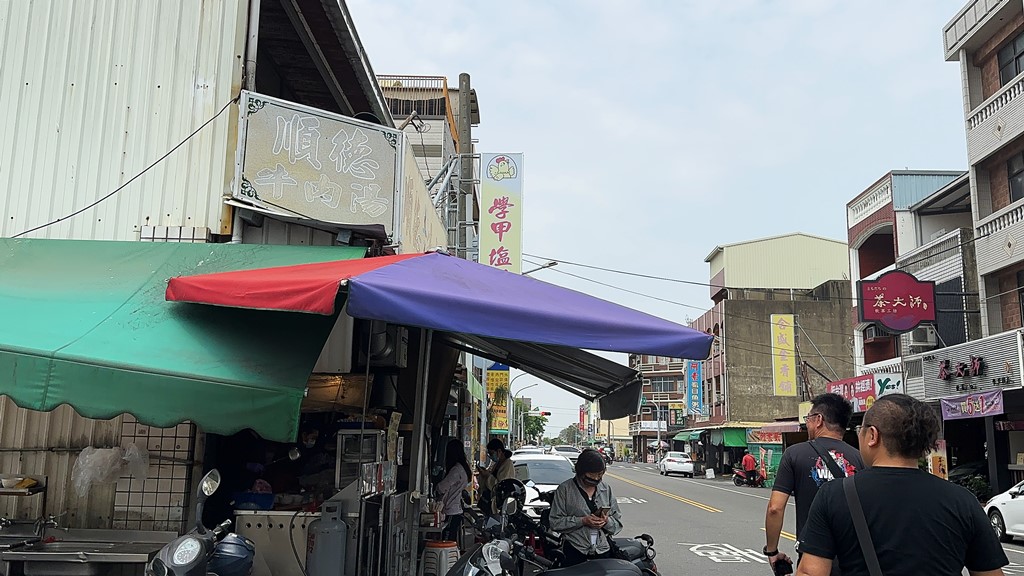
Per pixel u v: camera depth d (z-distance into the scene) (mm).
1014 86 20172
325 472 6488
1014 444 20125
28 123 6938
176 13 7109
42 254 5914
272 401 4223
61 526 5895
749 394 48031
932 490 2730
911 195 27188
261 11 7961
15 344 4289
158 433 5988
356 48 8734
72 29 7082
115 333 4594
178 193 6805
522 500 6727
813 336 47375
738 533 15500
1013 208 19969
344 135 7250
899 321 21656
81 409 4191
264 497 6105
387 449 6805
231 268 5766
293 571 5684
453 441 9602
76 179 6852
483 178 18828
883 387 25141
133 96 6973
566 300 5504
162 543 5621
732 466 46875
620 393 7527
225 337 4695
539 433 110812
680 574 10680
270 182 6879
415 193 8586
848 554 2760
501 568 4723
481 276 5715
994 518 15148
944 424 22719
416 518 7273
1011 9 20484
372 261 5531
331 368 6879
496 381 31547
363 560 5766
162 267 5766
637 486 32938
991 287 21328
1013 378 18797
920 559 2631
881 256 29891
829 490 2887
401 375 8406
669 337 4754
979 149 21734
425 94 26578
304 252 6211
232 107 6918
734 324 48938
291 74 9578
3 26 7066
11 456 5957
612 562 5230
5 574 5191
